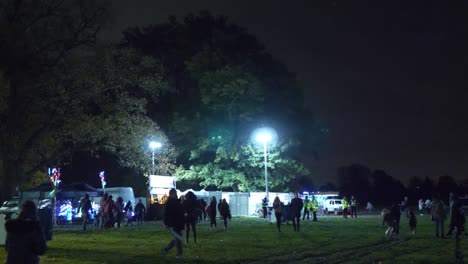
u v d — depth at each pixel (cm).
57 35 3247
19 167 3256
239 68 5953
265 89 6178
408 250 2005
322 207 6519
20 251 929
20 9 3172
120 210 3584
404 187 14138
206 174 6097
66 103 3338
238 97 5972
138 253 1934
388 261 1669
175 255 1875
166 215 1792
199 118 6169
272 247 2122
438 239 2456
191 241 2394
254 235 2738
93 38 3359
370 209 7794
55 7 3234
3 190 3138
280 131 6319
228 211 3278
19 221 939
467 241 2348
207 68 6166
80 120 3428
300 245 2194
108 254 1909
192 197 2277
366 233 2848
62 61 3278
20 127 3203
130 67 3694
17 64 3022
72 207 4391
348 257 1803
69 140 3628
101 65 3438
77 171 6875
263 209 5066
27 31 3156
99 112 3662
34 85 3161
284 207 3825
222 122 6159
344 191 14275
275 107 6425
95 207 4459
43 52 3178
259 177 6278
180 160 6712
